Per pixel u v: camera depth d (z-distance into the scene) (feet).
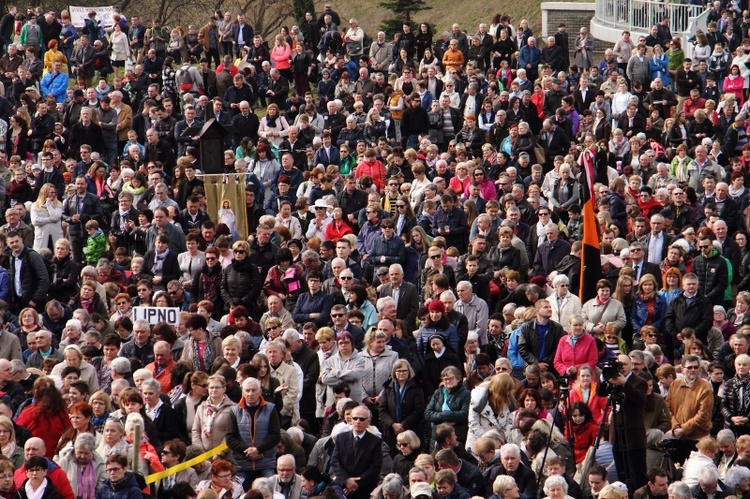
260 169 340.59
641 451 182.91
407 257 268.41
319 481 179.22
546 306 223.51
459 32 480.23
